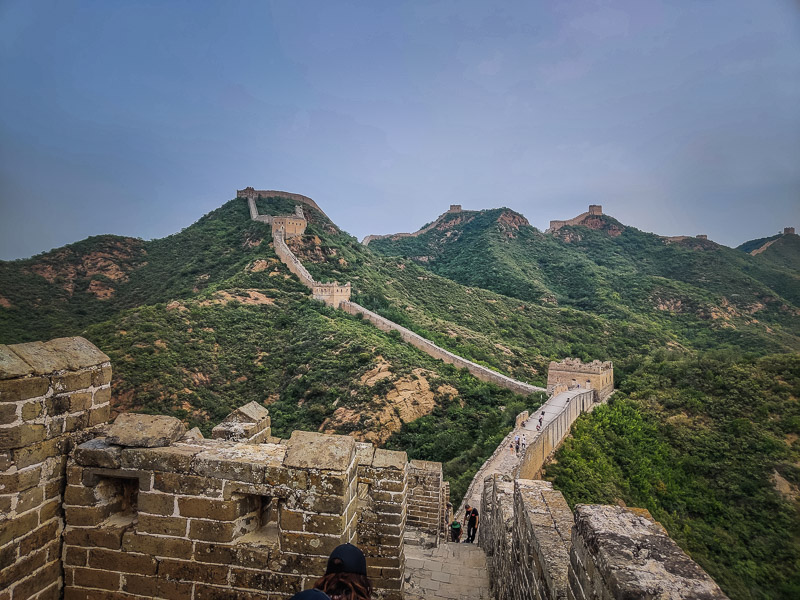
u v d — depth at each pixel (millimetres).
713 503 23406
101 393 5668
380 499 7371
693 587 2924
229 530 4812
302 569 4672
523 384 42094
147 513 4957
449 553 11109
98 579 5035
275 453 5145
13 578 4641
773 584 17656
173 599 4875
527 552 6301
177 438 5359
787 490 23203
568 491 21234
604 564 3273
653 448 28938
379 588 7227
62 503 5145
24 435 4766
